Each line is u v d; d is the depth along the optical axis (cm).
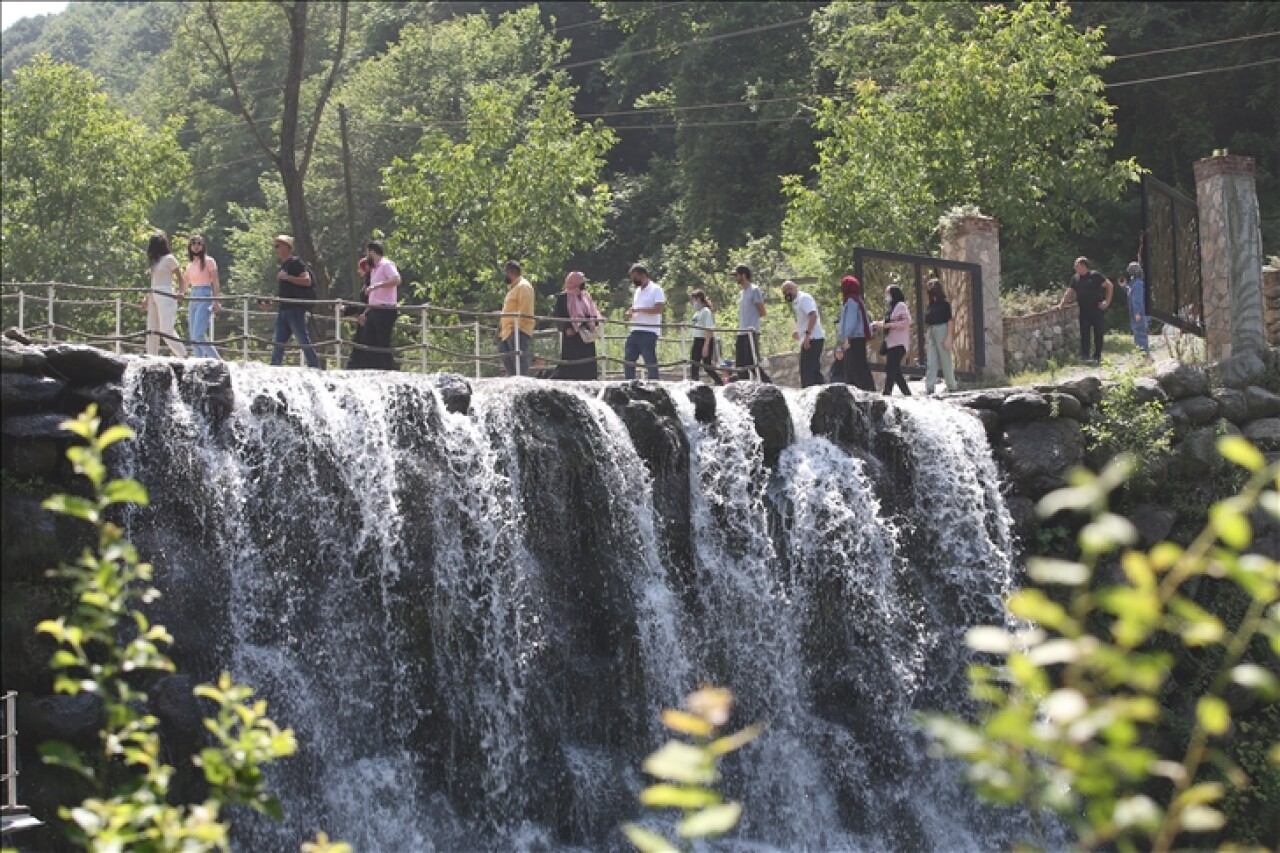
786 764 1570
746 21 4728
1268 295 2098
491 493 1446
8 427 1174
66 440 1205
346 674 1345
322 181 5131
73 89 4022
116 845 561
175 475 1270
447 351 1675
